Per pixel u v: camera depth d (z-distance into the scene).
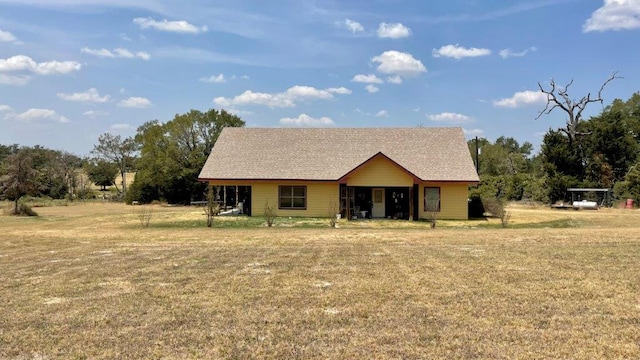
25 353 5.77
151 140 50.53
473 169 28.47
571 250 12.76
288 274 10.16
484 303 7.54
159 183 49.88
